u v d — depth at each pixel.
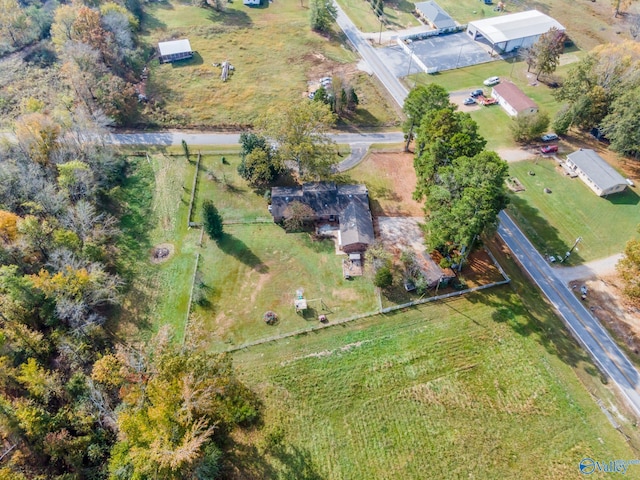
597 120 85.69
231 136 89.25
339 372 52.75
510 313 58.19
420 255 63.75
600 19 128.00
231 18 128.75
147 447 37.78
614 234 68.62
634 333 55.78
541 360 53.31
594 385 51.03
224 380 43.09
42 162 71.75
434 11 125.50
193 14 129.50
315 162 71.81
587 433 47.25
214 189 77.12
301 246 67.44
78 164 66.62
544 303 59.38
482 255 65.62
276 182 78.12
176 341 55.66
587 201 74.00
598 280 62.09
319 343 55.62
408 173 80.69
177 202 74.69
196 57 111.81
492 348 54.69
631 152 81.44
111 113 87.31
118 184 77.12
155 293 61.50
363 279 62.56
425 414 49.16
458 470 45.03
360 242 64.62
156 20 126.06
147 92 99.69
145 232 69.81
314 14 120.38
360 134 90.44
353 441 47.31
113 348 54.59
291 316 58.41
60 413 44.88
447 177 58.28
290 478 44.78
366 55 114.00
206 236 69.12
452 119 65.00
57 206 63.91
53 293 52.97
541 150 83.88
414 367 53.06
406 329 56.81
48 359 51.91
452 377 52.12
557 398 50.00
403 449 46.59
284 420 48.94
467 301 59.75
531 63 105.31
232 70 107.56
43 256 60.16
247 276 63.31
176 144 86.75
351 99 94.94
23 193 64.81
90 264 59.69
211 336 56.44
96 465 43.66
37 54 104.94
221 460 45.47
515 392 50.66
